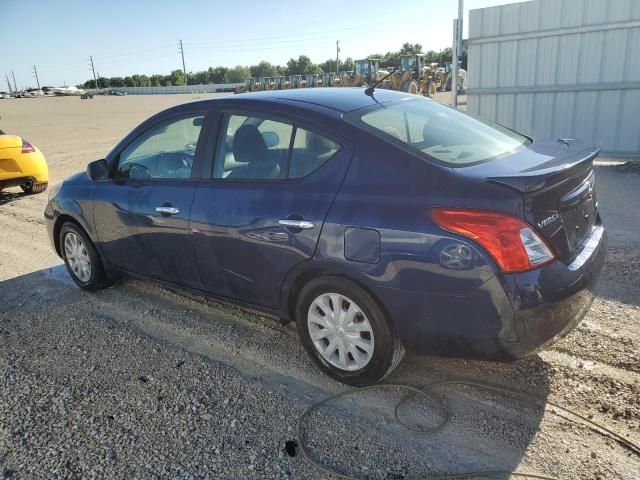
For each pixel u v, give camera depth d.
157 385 3.30
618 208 6.33
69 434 2.89
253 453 2.67
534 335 2.56
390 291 2.77
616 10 8.31
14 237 6.84
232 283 3.55
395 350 2.96
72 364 3.61
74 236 4.79
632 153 8.66
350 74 39.75
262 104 3.43
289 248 3.12
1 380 3.46
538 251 2.52
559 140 3.58
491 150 3.13
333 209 2.93
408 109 3.49
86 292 4.88
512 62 9.63
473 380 3.16
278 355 3.59
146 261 4.14
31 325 4.25
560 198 2.70
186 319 4.21
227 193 3.45
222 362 3.54
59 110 40.12
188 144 3.80
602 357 3.27
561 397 2.94
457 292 2.59
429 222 2.62
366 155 2.93
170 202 3.77
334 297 3.06
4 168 8.72
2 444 2.84
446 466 2.51
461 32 10.15
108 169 4.34
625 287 4.21
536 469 2.45
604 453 2.52
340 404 3.03
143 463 2.64
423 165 2.77
